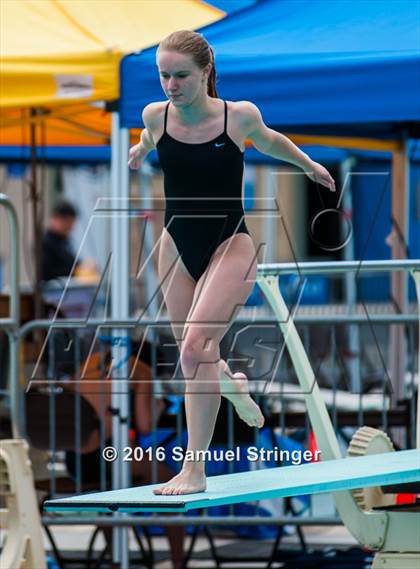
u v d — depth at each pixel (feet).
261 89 84.48
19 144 147.95
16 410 80.18
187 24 96.27
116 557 91.56
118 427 88.43
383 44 84.58
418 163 145.07
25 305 116.67
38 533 72.74
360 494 69.77
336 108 83.41
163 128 56.59
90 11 95.71
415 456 68.59
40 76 88.12
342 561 89.86
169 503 52.34
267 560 95.91
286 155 58.95
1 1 95.76
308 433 91.30
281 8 92.48
